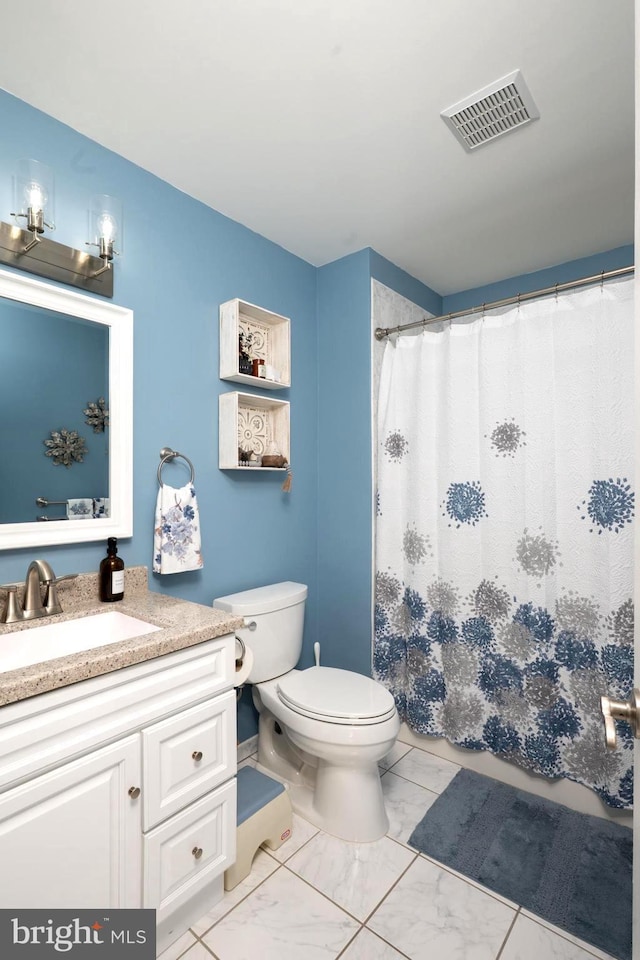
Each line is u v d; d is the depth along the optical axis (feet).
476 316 9.14
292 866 4.89
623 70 4.27
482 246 7.57
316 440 8.21
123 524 5.27
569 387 5.78
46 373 4.73
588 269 7.95
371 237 7.25
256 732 6.96
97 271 5.04
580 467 5.70
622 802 5.30
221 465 6.44
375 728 5.05
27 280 4.51
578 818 5.59
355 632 7.68
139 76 4.32
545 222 6.87
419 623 6.98
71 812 3.30
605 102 4.63
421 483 7.00
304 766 6.23
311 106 4.69
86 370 5.02
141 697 3.72
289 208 6.48
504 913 4.36
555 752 5.82
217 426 6.47
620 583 5.35
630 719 1.97
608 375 5.50
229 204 6.37
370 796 5.35
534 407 6.05
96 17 3.76
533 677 5.98
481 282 8.98
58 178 4.83
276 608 6.34
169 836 3.92
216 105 4.67
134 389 5.48
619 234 7.21
